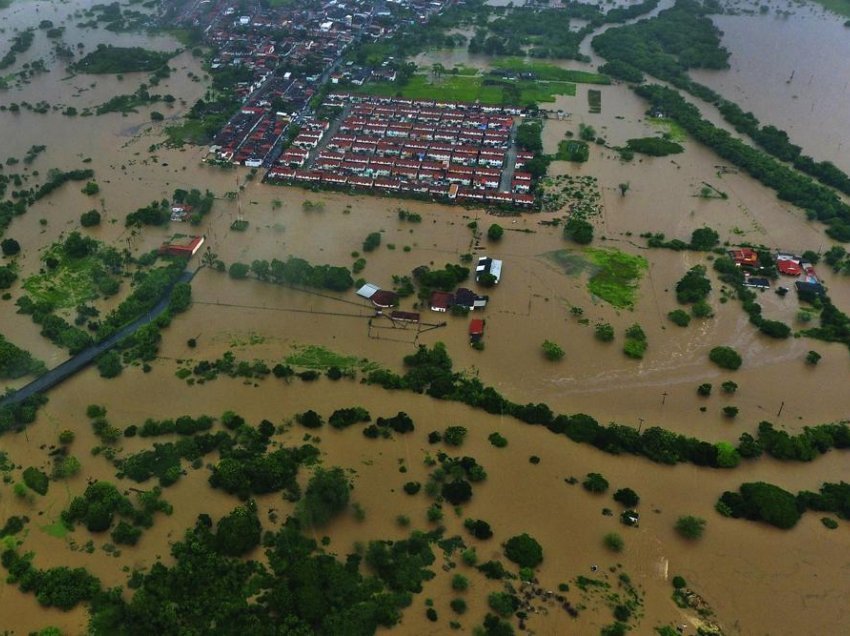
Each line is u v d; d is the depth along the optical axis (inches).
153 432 6117.1
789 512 5526.6
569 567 5162.4
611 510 5620.1
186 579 4896.7
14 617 4758.9
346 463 5920.3
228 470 5615.2
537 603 4879.4
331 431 6225.4
